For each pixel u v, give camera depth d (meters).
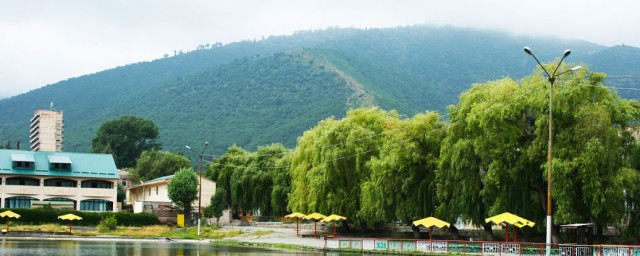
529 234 66.06
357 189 78.25
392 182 67.62
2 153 116.31
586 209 51.59
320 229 97.38
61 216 90.06
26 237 80.19
